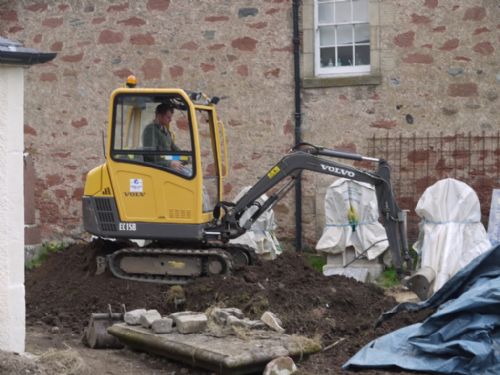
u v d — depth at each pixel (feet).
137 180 34.91
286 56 47.50
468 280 28.09
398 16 45.96
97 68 50.19
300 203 47.11
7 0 51.31
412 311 29.78
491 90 44.86
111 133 35.12
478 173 45.14
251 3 47.88
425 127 45.78
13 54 23.24
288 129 47.60
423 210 39.24
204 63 48.67
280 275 34.09
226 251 34.91
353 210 41.29
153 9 49.29
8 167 23.67
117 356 27.22
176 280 34.47
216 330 26.55
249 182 48.14
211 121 36.99
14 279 23.90
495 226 41.63
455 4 45.16
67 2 50.52
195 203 34.40
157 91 34.71
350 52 47.52
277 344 25.43
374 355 25.94
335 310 31.35
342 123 46.85
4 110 23.59
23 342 24.25
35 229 45.60
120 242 36.76
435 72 45.55
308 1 47.09
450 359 24.90
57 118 50.83
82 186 50.49
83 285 34.65
